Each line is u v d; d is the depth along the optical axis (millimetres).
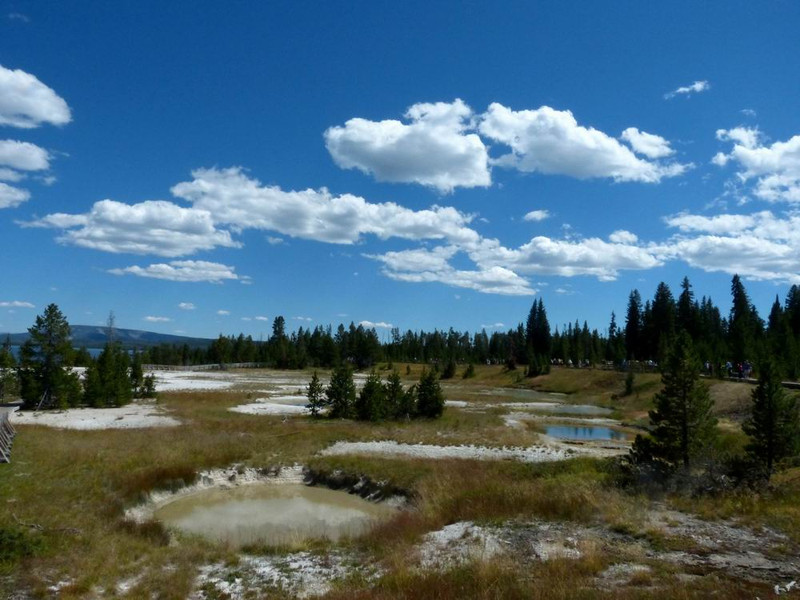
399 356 135500
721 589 9672
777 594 9367
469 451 29297
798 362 52812
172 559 14117
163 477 22719
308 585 12547
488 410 51938
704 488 17203
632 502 16125
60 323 44812
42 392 43812
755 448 18219
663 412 19531
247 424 36031
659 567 11258
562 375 84875
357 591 11391
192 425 35125
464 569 11820
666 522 14438
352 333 131500
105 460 23906
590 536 13859
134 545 14812
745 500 15695
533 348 123938
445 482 21719
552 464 24344
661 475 18453
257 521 19844
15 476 20094
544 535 14211
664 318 92562
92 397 45375
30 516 15586
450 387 83812
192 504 21844
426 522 16781
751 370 52969
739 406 40219
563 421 46312
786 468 18391
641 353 98000
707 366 58906
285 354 118750
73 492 18969
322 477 25328
